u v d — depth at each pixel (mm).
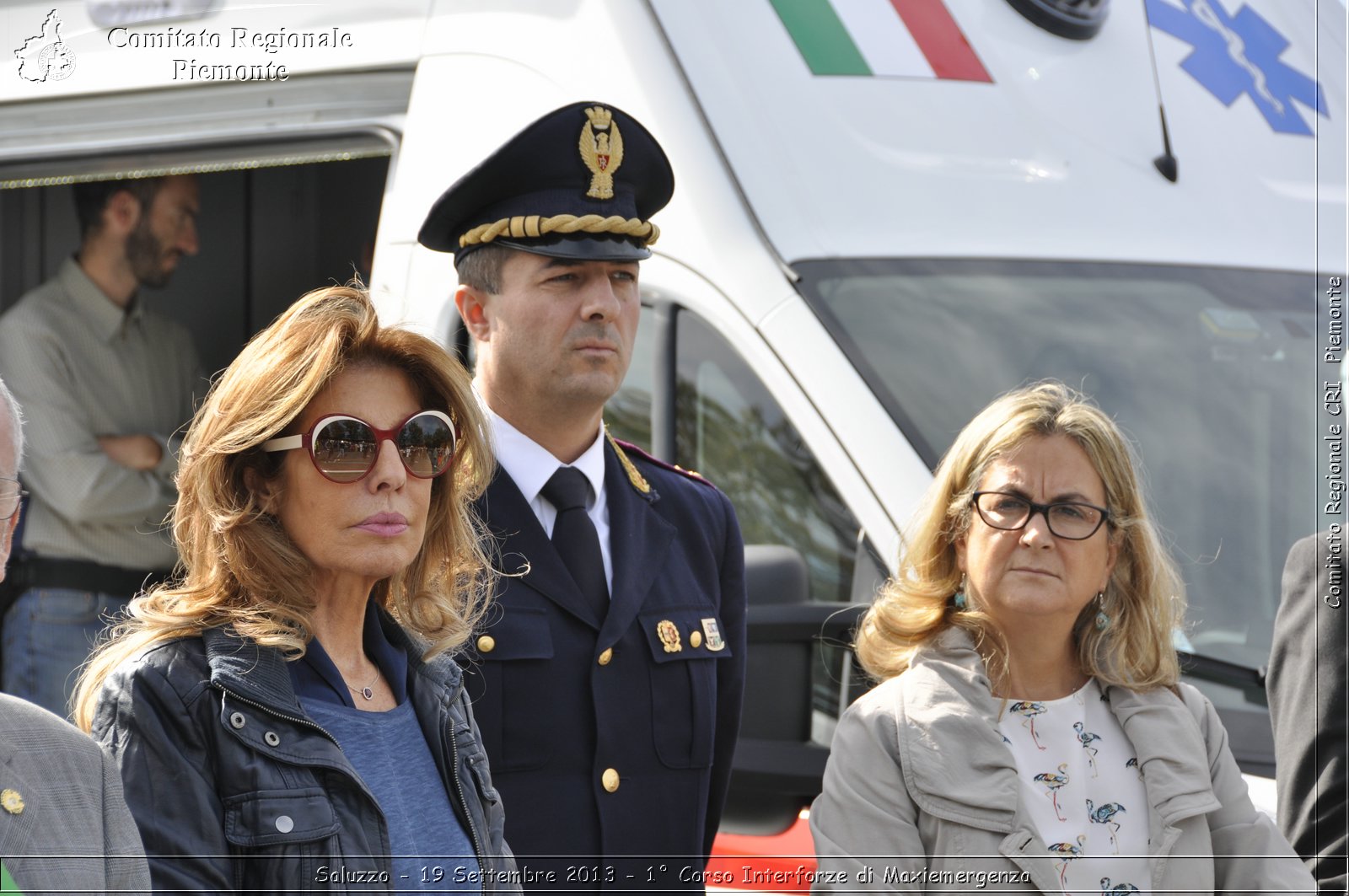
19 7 9930
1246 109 8430
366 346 4781
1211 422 7070
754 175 7250
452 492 5148
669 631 6016
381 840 4430
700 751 6016
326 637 4789
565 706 5797
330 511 4617
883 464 6602
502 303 6051
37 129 9938
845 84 7617
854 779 5469
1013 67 7988
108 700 4363
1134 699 5652
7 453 4191
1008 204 7559
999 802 5309
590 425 6176
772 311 6984
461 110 8289
